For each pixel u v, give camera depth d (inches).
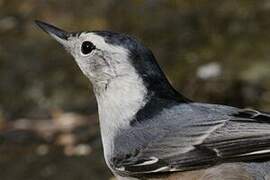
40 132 579.8
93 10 673.0
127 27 655.8
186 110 423.5
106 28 654.5
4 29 679.1
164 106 428.1
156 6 668.7
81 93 619.8
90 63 443.2
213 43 634.2
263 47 622.2
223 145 407.8
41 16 678.5
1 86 630.5
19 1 697.6
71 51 452.8
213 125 412.8
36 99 616.4
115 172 436.1
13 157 549.3
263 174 402.9
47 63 648.4
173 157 418.3
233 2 666.2
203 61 616.1
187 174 420.2
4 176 526.6
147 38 644.7
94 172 527.5
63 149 558.3
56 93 620.7
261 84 588.1
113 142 434.6
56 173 528.1
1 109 607.8
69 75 636.7
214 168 413.1
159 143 422.0
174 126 421.1
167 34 647.1
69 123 585.3
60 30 460.8
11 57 654.5
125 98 434.0
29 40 668.7
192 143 415.2
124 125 432.8
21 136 576.1
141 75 432.8
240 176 406.6
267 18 649.6
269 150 399.5
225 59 613.9
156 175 427.2
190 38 641.6
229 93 586.6
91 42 442.3
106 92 438.9
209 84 591.8
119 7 670.5
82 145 560.7
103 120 441.1
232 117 411.5
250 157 403.9
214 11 659.4
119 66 435.2
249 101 582.9
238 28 645.3
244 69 598.9
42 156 549.0
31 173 529.0
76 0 681.0
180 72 607.5
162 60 623.2
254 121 406.3
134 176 432.5
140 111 431.2
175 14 660.1
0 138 574.9
